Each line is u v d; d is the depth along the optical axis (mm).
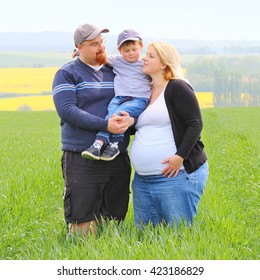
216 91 143125
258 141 25172
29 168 13828
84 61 7965
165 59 7766
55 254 7160
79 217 8055
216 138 24766
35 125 45219
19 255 7711
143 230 8055
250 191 11836
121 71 7992
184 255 6879
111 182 8219
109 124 7691
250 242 8094
